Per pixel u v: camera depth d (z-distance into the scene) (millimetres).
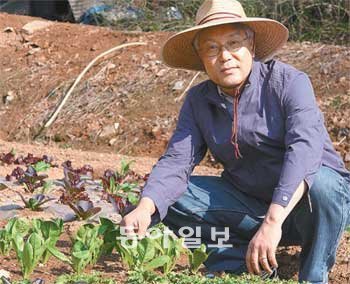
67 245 4801
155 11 13523
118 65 11469
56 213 5652
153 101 10648
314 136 3934
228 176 4430
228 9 4074
